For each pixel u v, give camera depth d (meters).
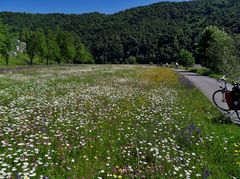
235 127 10.98
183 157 7.12
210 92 21.86
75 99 15.02
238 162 7.02
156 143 7.89
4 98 14.98
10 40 76.56
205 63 64.44
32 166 5.98
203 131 9.72
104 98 16.05
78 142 7.76
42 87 20.72
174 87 23.06
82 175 5.81
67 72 39.41
